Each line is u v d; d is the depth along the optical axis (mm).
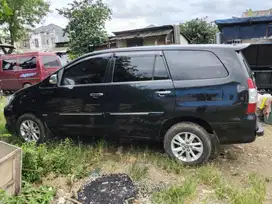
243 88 3613
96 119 4281
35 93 4648
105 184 3375
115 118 4160
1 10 3334
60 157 3707
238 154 4512
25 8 21469
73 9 16141
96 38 16078
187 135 3898
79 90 4328
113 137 4320
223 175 3736
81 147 4469
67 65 4480
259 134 3771
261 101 6457
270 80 7941
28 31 23281
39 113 4668
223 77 3678
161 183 3428
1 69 12180
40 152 3611
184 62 3865
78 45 16156
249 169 3973
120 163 4023
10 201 2625
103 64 4254
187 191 3141
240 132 3695
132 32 18031
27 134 4863
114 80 4156
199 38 23375
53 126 4629
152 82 3941
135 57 4098
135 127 4102
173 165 3820
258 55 8414
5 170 2760
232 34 9734
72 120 4453
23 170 3332
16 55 11922
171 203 2953
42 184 3336
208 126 3842
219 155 4418
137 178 3533
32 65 11484
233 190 3225
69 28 16312
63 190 3244
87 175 3633
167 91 3850
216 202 3039
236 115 3650
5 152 3062
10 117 4953
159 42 17172
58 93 4473
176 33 16859
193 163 3891
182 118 3912
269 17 9062
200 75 3771
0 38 21938
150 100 3934
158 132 4035
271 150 4754
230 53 3730
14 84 11883
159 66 3951
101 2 16359
